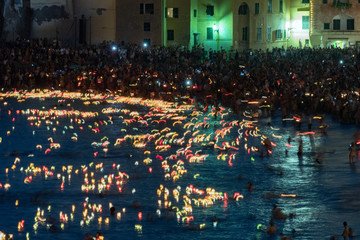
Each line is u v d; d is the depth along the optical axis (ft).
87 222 106.93
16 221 107.55
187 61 288.71
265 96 221.05
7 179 131.13
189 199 118.21
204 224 106.42
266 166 141.28
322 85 225.35
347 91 208.23
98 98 250.57
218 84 250.78
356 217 109.40
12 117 205.16
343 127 183.83
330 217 109.50
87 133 179.22
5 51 287.28
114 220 107.96
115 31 335.47
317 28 369.91
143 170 138.62
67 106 229.66
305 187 125.49
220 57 297.74
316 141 166.20
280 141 167.22
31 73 273.75
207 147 160.45
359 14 364.79
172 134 176.24
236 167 140.67
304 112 207.92
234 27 348.79
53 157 150.51
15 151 156.25
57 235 101.86
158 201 116.67
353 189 123.54
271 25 366.63
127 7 334.85
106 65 277.03
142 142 166.81
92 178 132.36
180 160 145.59
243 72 256.73
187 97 241.55
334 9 366.63
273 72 254.88
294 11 378.73
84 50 292.40
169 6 340.59
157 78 258.98
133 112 214.48
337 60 290.97
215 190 124.26
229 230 104.06
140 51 300.61
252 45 353.92
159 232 103.19
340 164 141.79
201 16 349.61
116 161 146.72
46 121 195.52
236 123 194.39
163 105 231.50
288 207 114.42
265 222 107.45
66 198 119.24
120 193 122.21
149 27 334.65
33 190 123.75
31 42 299.38
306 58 294.87
